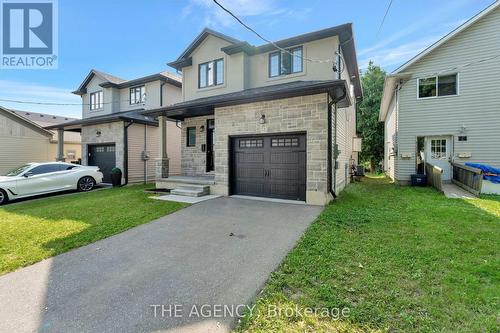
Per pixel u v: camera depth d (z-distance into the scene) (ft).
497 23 32.04
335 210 20.12
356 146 52.85
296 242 13.53
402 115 37.40
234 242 13.78
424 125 36.01
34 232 15.84
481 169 27.89
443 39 33.96
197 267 10.89
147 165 43.96
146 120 41.91
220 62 36.17
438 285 8.87
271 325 7.06
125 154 40.24
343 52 32.96
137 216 19.29
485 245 12.44
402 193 29.25
